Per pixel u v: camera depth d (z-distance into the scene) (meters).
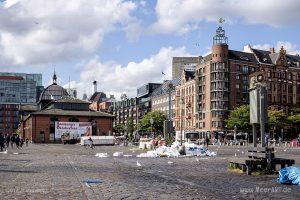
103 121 128.88
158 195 12.78
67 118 126.31
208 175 20.03
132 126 192.38
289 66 145.00
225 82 131.88
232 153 49.03
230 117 122.06
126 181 17.02
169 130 55.88
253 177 18.86
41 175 19.61
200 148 43.00
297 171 16.11
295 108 139.50
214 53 133.62
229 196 12.71
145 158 37.75
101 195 12.62
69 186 15.01
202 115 139.12
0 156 40.69
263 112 20.95
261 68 137.75
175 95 162.38
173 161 32.62
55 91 162.12
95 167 25.53
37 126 124.12
